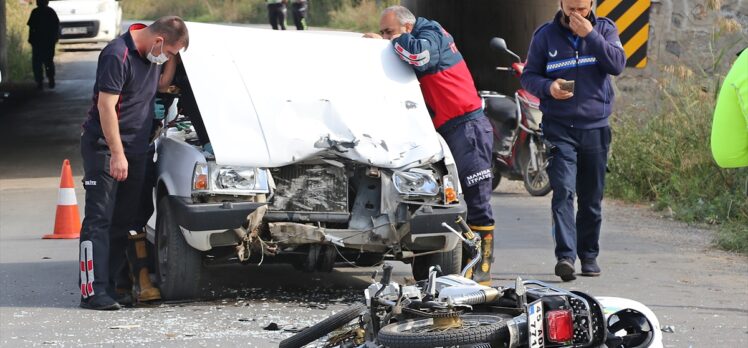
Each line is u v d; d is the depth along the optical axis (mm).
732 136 12812
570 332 10859
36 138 50844
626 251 24953
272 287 21250
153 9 152375
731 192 29875
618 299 12406
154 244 20609
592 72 21484
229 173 18719
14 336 17047
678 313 18734
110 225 19656
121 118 19141
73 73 79750
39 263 24141
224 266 23656
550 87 21188
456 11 48969
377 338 11148
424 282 12047
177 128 21609
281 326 17672
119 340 16719
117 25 93562
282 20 107000
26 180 38906
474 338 10516
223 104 19406
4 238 27719
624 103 34781
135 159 19438
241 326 17688
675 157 31984
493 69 48000
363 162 19172
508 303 11359
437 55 20703
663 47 34281
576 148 21656
